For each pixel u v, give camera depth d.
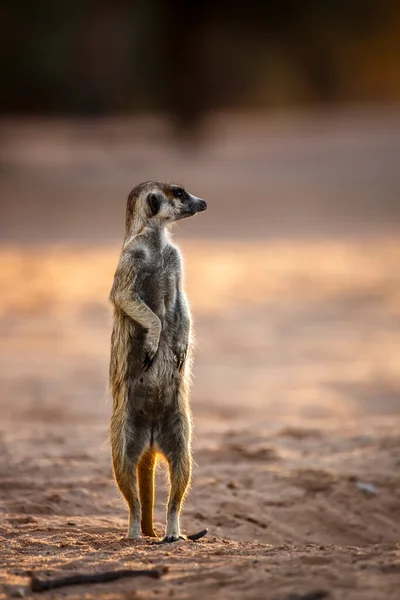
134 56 99.00
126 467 9.77
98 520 11.20
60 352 25.25
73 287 34.38
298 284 34.69
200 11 96.56
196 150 86.62
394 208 56.94
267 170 75.31
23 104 105.38
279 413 19.19
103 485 12.92
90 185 68.12
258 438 16.12
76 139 91.06
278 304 31.22
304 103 122.44
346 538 11.58
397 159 79.94
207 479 13.25
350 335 26.88
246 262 39.44
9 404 20.00
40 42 98.25
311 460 14.44
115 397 9.87
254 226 50.91
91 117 105.06
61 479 13.26
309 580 7.06
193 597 6.91
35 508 11.71
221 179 71.06
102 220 53.75
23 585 7.42
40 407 19.59
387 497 12.68
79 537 10.01
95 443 15.84
